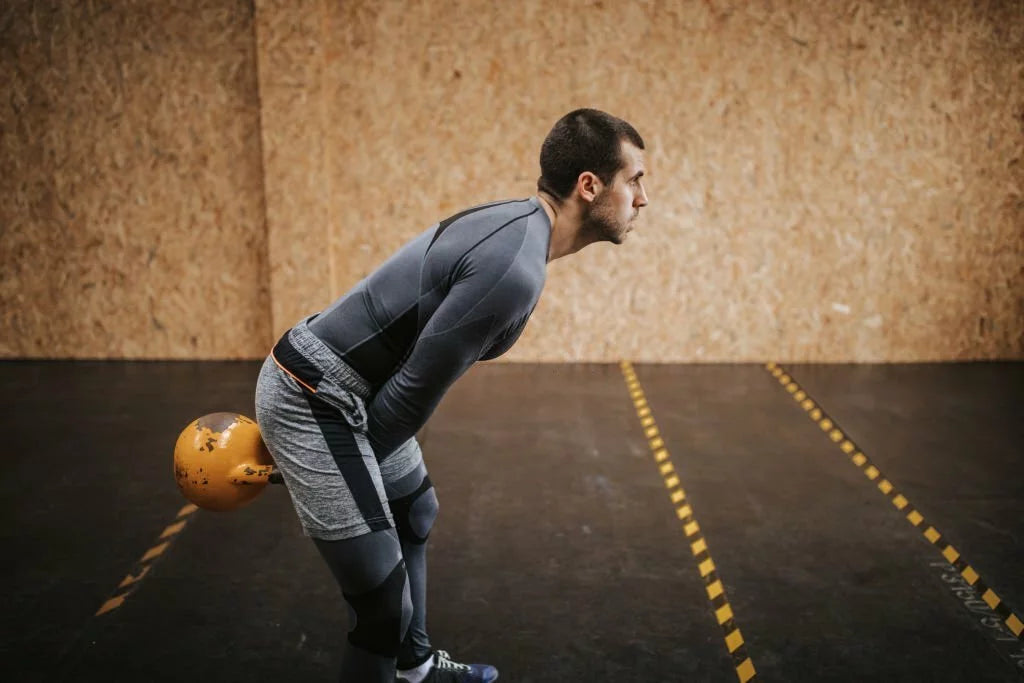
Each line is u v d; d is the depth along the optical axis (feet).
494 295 5.03
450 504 10.69
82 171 15.66
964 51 14.99
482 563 9.30
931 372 15.83
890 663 7.62
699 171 15.64
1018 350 16.38
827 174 15.60
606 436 12.91
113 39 15.08
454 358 5.08
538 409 14.01
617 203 5.53
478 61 15.17
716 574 9.09
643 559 9.40
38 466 11.67
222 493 5.71
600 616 8.34
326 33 14.98
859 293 16.12
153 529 10.00
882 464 11.91
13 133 15.47
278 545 9.68
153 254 16.07
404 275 5.32
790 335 16.35
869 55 15.06
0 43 15.07
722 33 15.03
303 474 5.40
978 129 15.33
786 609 8.45
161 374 15.62
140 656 7.68
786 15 14.92
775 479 11.44
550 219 5.56
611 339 16.46
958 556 9.45
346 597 5.63
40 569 9.10
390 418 5.28
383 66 15.19
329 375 5.35
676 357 16.51
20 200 15.78
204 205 15.84
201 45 15.11
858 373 15.80
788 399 14.48
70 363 16.25
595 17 14.98
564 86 15.28
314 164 15.28
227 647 7.84
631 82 15.26
